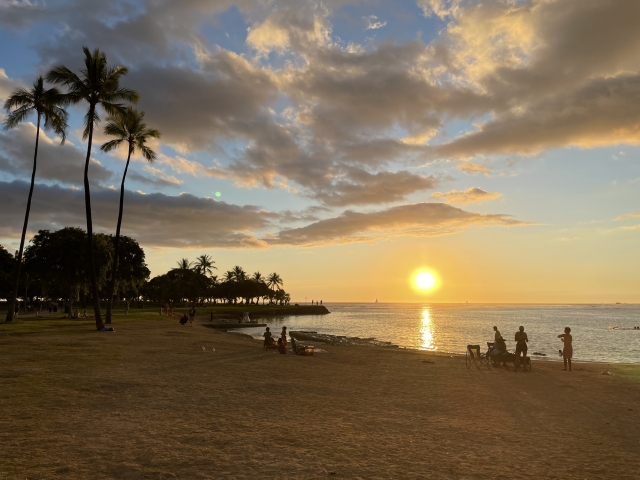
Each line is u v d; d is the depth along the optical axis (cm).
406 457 666
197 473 575
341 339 4300
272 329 6100
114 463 604
